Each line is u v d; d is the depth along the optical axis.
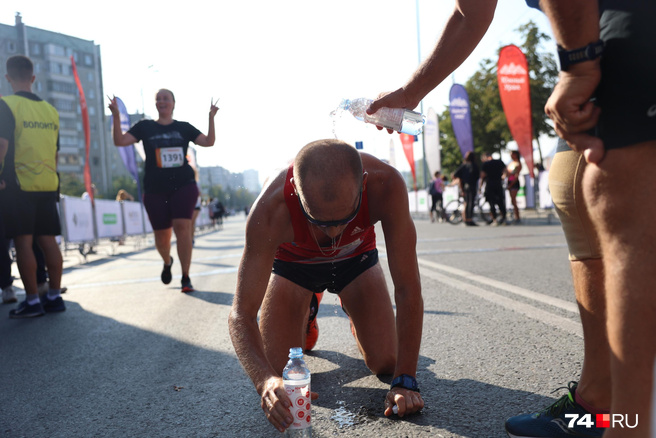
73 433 1.91
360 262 2.34
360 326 2.34
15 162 4.19
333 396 2.11
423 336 2.91
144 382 2.44
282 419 1.60
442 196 16.31
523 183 14.29
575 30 1.12
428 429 1.75
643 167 1.08
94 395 2.31
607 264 1.15
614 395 1.11
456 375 2.26
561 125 1.21
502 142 29.95
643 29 1.09
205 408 2.07
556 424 1.57
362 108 2.19
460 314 3.35
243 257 1.89
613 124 1.12
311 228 1.91
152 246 12.92
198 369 2.58
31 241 4.26
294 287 2.31
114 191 72.00
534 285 4.22
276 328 2.25
